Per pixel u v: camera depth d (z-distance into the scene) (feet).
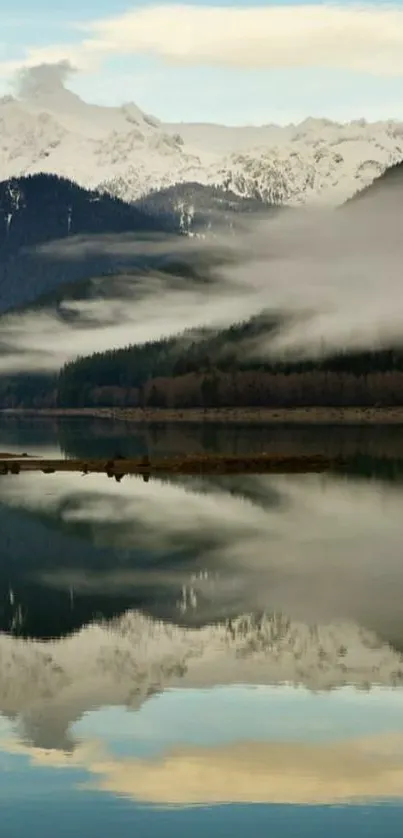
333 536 247.91
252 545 236.02
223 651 148.77
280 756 111.65
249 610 172.04
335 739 115.96
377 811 100.22
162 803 101.30
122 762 110.63
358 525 265.34
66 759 110.63
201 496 324.19
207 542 240.32
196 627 161.07
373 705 125.70
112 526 264.72
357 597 180.34
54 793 103.24
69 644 152.56
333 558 218.18
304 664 141.28
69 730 118.42
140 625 163.02
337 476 383.45
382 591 185.06
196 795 102.63
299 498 318.86
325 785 105.19
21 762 110.11
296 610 171.32
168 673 137.69
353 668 139.44
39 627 161.99
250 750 112.98
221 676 137.28
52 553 228.22
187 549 231.09
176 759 110.73
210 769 107.86
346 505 303.27
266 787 104.73
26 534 252.83
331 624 161.38
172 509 294.66
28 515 282.97
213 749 112.78
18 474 391.45
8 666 141.38
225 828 97.09
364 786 104.99
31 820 98.17
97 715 123.13
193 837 94.99
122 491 337.31
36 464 417.49
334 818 98.68
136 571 206.80
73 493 331.77
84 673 138.92
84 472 396.16
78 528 261.85
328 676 136.05
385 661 142.92
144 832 96.32
